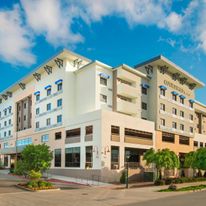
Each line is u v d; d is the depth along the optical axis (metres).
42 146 38.28
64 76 47.66
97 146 39.03
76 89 48.22
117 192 26.30
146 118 51.28
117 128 41.53
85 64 50.16
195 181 42.25
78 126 43.34
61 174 45.28
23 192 24.86
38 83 56.16
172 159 38.56
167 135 53.03
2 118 74.50
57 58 48.62
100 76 45.12
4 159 69.44
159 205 17.73
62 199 20.70
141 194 24.70
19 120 65.69
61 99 47.91
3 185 30.08
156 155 38.66
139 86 50.50
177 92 58.06
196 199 21.06
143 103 51.19
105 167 38.38
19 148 56.81
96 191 27.08
